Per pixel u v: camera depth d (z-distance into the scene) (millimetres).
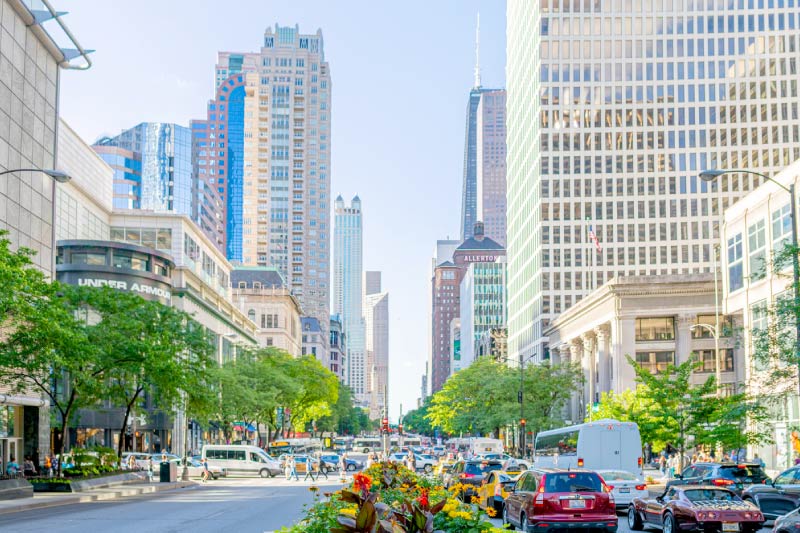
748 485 30141
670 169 142250
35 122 56844
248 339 139750
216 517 30547
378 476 21406
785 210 53594
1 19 51906
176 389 58375
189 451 101750
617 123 143875
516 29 172000
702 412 48281
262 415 98000
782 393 33094
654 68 143750
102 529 26109
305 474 81312
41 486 45844
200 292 107688
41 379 53875
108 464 55750
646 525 27922
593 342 111188
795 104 140875
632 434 43688
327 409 128375
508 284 182000
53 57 60188
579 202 143125
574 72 145000
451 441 127312
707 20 143125
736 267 62094
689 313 94500
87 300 52000
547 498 23000
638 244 141500
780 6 142500
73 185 89188
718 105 142000
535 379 99562
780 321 31891
